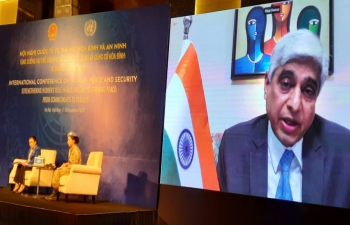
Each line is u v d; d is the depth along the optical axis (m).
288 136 4.91
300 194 4.75
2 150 7.57
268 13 5.21
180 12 6.68
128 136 6.27
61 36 7.15
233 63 5.43
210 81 5.59
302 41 4.91
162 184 5.86
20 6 8.41
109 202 6.11
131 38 6.43
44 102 7.19
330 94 4.65
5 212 5.30
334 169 4.54
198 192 5.57
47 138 7.09
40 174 6.28
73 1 7.63
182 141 5.74
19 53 7.60
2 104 7.68
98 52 6.73
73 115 6.84
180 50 5.91
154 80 6.15
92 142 6.59
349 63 4.55
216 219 5.39
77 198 6.16
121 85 6.44
